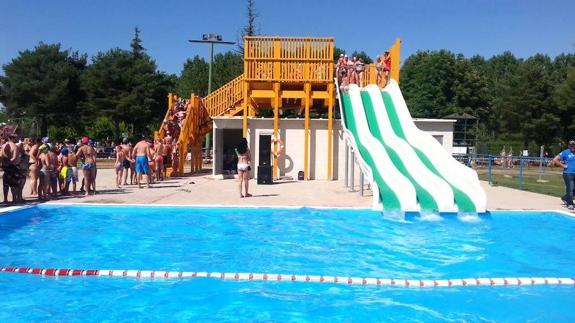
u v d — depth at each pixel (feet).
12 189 38.73
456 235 31.37
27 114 197.16
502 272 23.35
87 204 38.42
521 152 162.91
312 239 29.55
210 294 19.70
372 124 52.70
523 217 37.35
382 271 23.21
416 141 50.39
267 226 33.30
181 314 17.57
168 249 26.86
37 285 20.67
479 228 33.73
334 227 33.06
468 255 26.50
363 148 46.34
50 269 22.27
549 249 28.04
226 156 82.02
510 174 88.58
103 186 54.95
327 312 17.85
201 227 32.81
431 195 37.70
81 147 45.57
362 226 33.50
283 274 22.09
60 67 199.11
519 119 192.34
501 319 17.42
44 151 46.52
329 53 63.72
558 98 182.29
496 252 27.17
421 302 19.01
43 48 207.31
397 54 58.29
